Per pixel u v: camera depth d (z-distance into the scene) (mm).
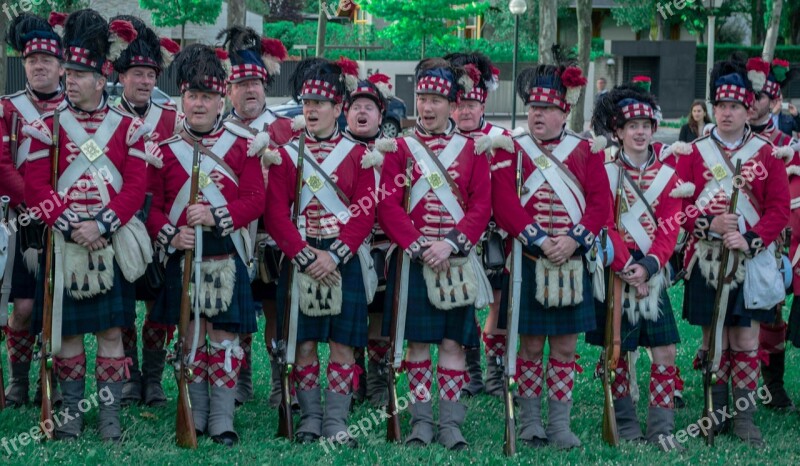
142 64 5867
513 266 5258
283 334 5273
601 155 5375
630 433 5664
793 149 6047
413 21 29453
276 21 39500
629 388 5816
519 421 5895
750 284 5617
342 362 5375
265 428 5547
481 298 5293
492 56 31578
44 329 4988
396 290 5270
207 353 5410
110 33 5074
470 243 5211
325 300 5207
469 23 37688
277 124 6148
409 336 5285
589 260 5352
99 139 5066
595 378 6582
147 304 5926
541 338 5469
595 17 41250
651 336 5547
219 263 5211
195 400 5383
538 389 5520
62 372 5203
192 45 5328
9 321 5793
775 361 6387
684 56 34719
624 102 5578
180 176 5234
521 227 5227
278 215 5258
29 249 5555
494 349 6457
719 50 35312
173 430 5406
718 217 5590
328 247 5270
